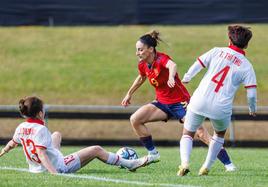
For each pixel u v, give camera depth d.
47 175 31.12
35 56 92.44
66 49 94.31
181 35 95.69
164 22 92.19
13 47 94.62
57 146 34.22
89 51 93.75
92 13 93.69
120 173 34.03
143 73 38.12
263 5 90.12
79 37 97.50
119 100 81.12
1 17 93.38
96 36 97.56
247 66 32.06
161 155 48.38
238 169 36.91
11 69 88.88
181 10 91.62
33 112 31.78
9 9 93.44
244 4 90.25
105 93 82.94
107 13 93.38
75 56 92.56
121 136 74.00
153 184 28.97
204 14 90.88
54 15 93.62
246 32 32.16
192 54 90.88
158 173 34.19
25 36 97.50
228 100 32.03
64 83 85.38
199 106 32.06
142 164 35.03
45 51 93.81
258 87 83.88
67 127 75.44
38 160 32.19
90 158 33.56
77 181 29.47
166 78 36.97
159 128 74.44
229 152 52.69
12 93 82.88
